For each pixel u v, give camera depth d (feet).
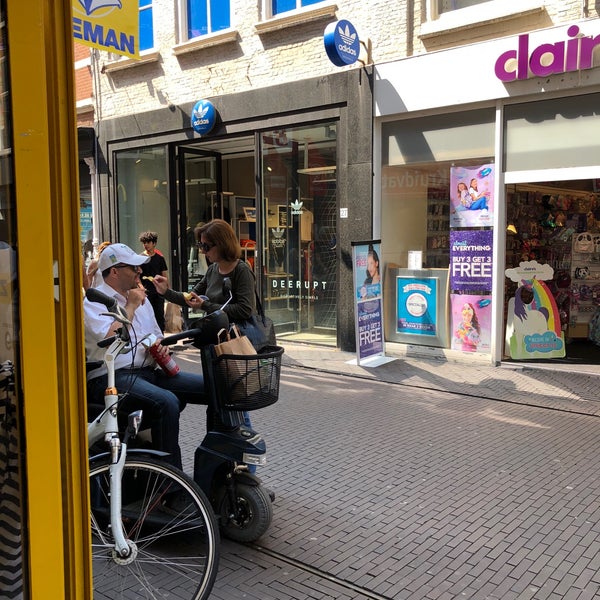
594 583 9.61
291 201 30.58
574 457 15.10
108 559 8.67
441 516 11.97
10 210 5.37
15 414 5.51
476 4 24.21
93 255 40.09
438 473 14.15
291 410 19.33
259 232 31.99
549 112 22.90
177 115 34.27
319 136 29.01
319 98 28.17
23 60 5.30
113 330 10.03
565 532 11.30
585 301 28.96
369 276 25.72
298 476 14.03
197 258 37.50
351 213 27.78
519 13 22.71
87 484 6.01
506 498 12.78
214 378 10.41
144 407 10.27
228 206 38.37
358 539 11.07
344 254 28.22
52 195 5.64
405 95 25.68
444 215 26.05
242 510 10.82
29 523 5.53
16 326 5.47
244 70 31.14
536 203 26.94
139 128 36.45
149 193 37.37
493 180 24.45
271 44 29.89
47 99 5.54
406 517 11.95
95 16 16.40
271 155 30.99
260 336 12.07
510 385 21.98
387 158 27.27
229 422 10.45
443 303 26.45
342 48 24.67
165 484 9.15
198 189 37.09
